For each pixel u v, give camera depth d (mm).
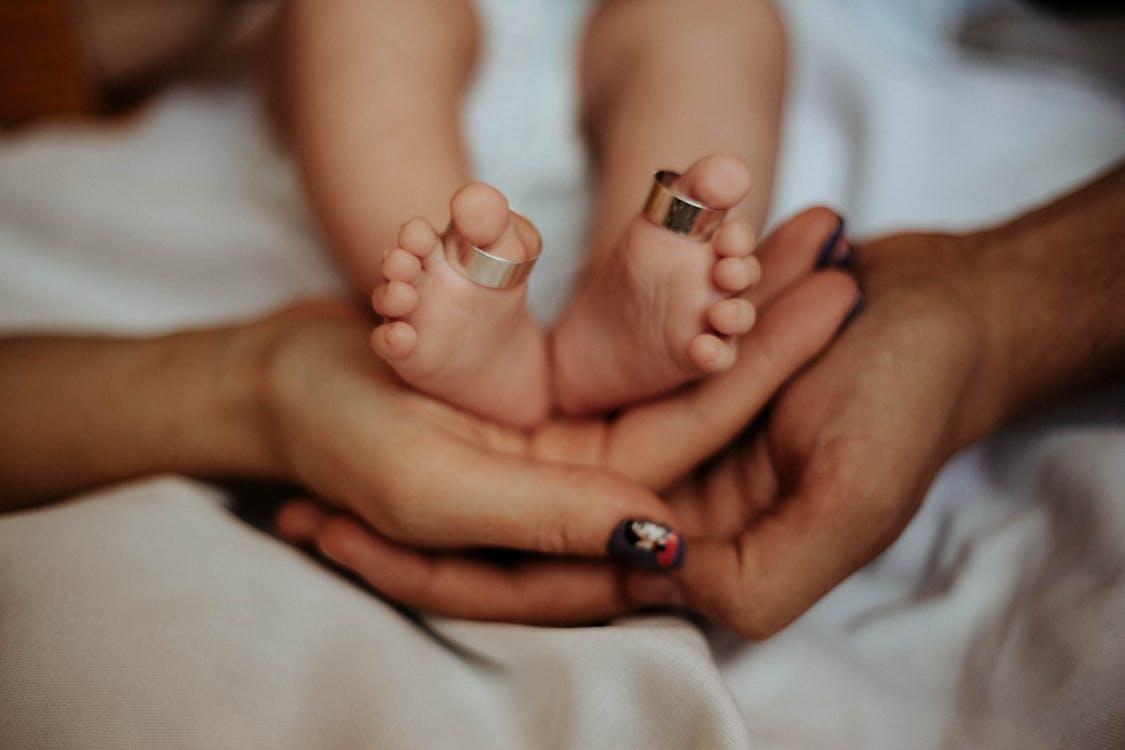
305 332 418
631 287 382
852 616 415
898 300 405
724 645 401
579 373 413
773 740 367
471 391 399
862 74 595
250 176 582
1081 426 448
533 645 375
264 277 551
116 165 597
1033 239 432
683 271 372
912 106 587
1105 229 427
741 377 394
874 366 391
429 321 373
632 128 459
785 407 400
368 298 468
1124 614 372
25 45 668
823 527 374
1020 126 587
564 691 365
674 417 399
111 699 355
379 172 442
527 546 385
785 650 395
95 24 720
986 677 381
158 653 367
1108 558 389
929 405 387
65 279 556
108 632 369
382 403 387
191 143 619
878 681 387
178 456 438
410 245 365
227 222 552
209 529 407
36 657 362
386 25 461
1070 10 788
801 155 592
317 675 371
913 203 560
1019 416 445
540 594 396
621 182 448
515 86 532
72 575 384
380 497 380
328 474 394
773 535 377
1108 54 694
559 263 500
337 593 392
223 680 364
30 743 348
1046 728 361
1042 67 692
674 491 423
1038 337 421
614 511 375
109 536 398
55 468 445
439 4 477
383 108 451
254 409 419
